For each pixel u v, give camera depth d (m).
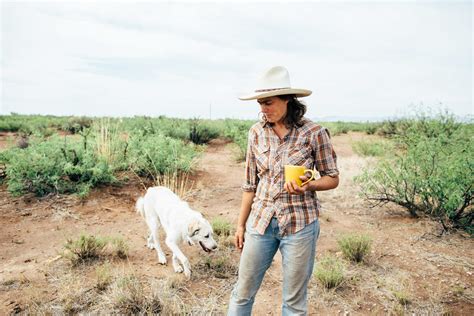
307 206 2.32
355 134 19.88
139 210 4.98
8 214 5.73
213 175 8.74
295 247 2.31
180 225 4.12
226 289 3.89
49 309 3.37
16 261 4.39
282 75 2.29
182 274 4.16
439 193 5.37
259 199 2.43
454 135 7.50
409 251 4.71
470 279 4.02
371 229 5.49
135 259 4.53
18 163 6.53
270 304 3.66
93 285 3.81
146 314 3.41
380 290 3.85
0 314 3.33
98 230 5.41
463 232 5.23
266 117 2.35
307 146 2.30
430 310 3.48
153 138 9.01
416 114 11.04
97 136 8.34
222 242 4.89
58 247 4.79
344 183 7.75
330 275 3.89
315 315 3.47
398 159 6.19
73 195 6.52
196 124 14.32
